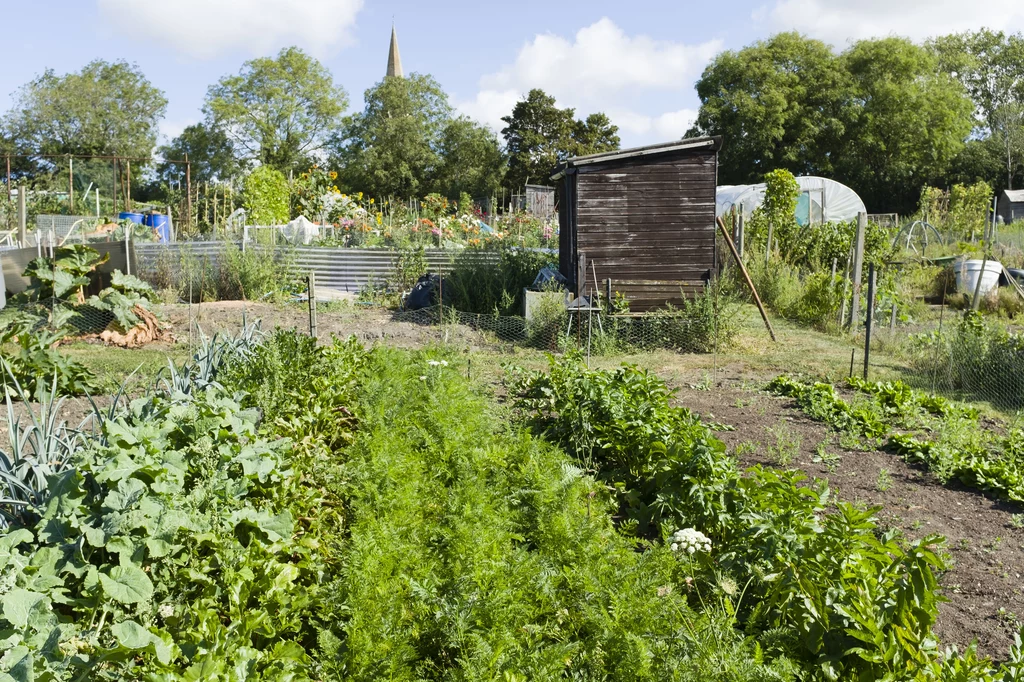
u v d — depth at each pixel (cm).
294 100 6475
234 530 410
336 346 949
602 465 652
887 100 4991
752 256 1891
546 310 1325
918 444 718
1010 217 4147
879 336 1360
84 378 789
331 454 613
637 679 312
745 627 384
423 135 6359
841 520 388
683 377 1097
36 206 3238
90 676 303
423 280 1611
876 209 5291
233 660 307
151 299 1414
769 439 766
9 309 1092
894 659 320
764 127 5091
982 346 1059
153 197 6719
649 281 1409
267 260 1689
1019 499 599
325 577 405
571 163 1380
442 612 343
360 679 308
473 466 520
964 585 467
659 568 385
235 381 702
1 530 384
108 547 356
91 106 6562
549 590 368
